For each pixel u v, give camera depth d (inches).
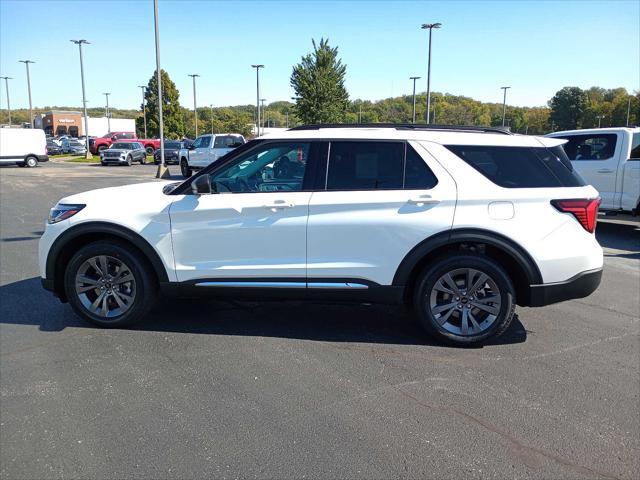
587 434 124.2
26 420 128.8
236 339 182.2
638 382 151.7
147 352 170.2
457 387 147.5
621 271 293.6
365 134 176.7
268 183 180.4
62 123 3380.9
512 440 121.3
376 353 171.3
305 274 176.4
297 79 1644.9
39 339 180.4
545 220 169.5
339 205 172.4
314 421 128.7
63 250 191.2
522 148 175.5
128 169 1235.2
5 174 1033.5
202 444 118.9
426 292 175.2
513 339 185.8
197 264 181.0
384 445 118.8
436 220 169.8
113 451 116.1
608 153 390.3
